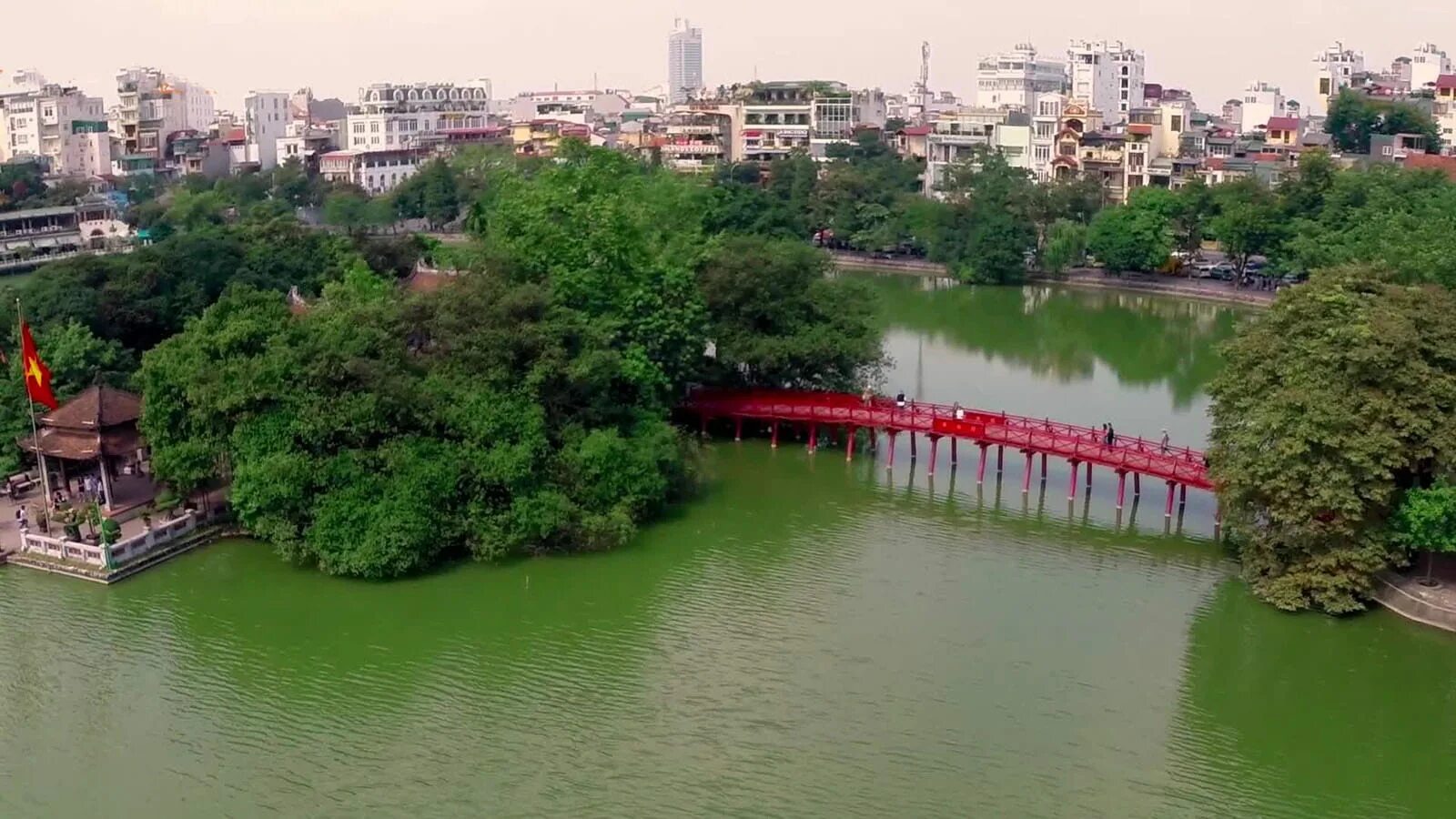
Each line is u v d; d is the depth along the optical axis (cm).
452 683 5128
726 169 18712
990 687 5100
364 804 4328
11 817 4231
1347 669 5253
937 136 19900
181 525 6384
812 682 5131
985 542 6600
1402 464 5366
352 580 6028
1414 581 5797
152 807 4297
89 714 4881
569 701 4997
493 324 6588
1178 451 7056
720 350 8306
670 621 5678
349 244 10581
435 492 6106
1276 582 5816
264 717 4875
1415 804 4378
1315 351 5716
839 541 6619
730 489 7412
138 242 16825
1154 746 4694
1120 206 15188
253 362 6184
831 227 16725
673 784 4438
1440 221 10012
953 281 15412
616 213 7700
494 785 4431
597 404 6825
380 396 6175
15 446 6988
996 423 7488
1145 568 6253
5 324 8281
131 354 8169
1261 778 4516
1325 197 13188
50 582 5984
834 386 8744
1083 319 12975
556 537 6425
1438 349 5606
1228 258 15162
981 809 4297
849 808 4300
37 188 19488
